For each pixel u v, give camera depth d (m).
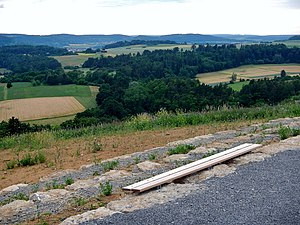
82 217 5.20
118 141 11.94
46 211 5.84
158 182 6.34
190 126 13.93
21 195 6.95
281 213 4.98
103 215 5.25
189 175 6.93
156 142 11.27
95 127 16.08
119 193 6.38
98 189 6.68
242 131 11.45
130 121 16.30
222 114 15.60
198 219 4.92
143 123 15.15
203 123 14.45
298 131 10.02
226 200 5.50
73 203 6.07
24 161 9.99
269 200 5.41
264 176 6.50
